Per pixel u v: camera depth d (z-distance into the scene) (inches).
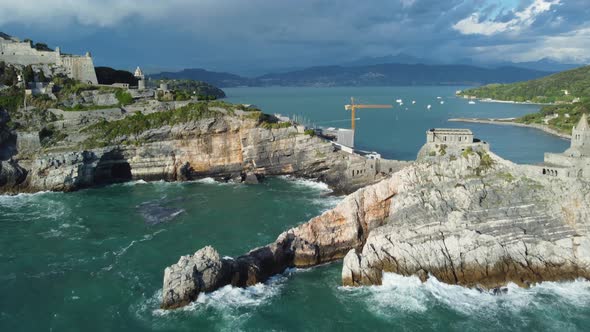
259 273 3240.7
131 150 6008.9
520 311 2861.7
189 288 2920.8
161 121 6141.7
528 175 3572.8
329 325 2741.1
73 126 6166.3
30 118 6102.4
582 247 3218.5
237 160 6205.7
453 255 3233.3
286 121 6427.2
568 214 3376.0
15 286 3154.5
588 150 3508.9
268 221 4320.9
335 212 3708.2
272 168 6087.6
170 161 6087.6
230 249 3683.6
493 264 3198.8
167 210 4692.4
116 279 3248.0
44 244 3836.1
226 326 2721.5
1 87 6466.5
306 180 5876.0
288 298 3038.9
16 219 4436.5
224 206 4803.2
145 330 2682.1
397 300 2994.6
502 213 3417.8
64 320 2775.6
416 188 3681.1
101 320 2778.1
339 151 5861.2
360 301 2992.1
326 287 3189.0
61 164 5502.0
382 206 3809.1
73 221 4379.9
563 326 2704.2
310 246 3518.7
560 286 3122.5
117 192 5428.2
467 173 3703.3
